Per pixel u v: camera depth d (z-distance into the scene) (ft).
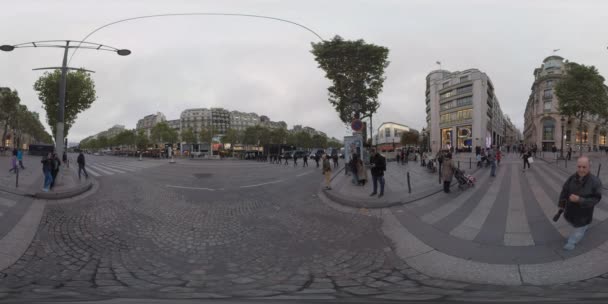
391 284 12.89
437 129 217.56
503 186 36.81
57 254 16.58
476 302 9.87
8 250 16.51
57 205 29.12
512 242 16.93
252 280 13.43
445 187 33.88
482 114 182.09
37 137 305.73
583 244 15.57
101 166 89.30
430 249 17.11
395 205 28.50
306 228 21.91
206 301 10.21
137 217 24.62
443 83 207.62
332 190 36.65
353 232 20.93
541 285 12.18
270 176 58.54
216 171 71.31
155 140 235.20
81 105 77.25
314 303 9.96
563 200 15.37
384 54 61.67
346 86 64.18
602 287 11.51
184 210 27.45
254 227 22.09
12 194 31.27
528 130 296.51
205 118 321.93
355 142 46.55
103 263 15.47
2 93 126.11
